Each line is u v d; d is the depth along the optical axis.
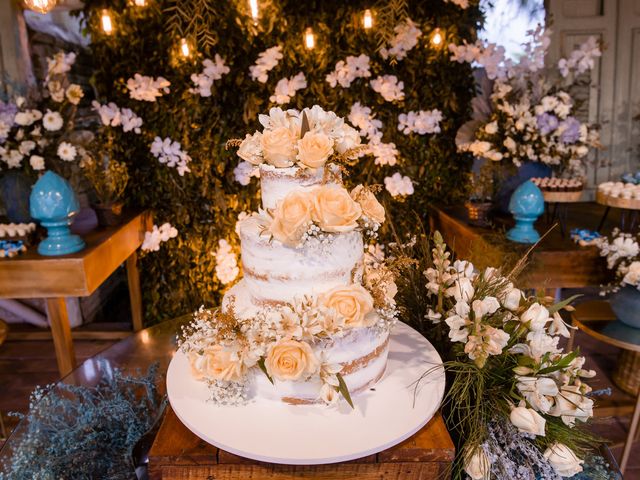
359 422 1.27
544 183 2.90
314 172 1.32
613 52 4.88
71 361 2.60
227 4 3.01
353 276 1.36
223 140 3.27
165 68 3.16
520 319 1.40
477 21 3.39
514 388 1.39
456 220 3.06
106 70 3.14
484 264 2.42
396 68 3.26
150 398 1.66
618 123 5.06
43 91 3.16
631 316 2.34
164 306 3.50
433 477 1.25
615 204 2.73
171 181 3.34
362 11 3.09
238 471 1.23
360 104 3.29
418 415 1.29
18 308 3.50
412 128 3.35
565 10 4.80
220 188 3.34
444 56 3.27
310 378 1.27
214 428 1.25
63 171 2.79
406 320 1.77
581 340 3.27
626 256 2.36
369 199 1.37
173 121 3.22
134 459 1.39
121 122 3.18
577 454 1.38
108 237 2.76
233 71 3.16
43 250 2.47
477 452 1.29
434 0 3.21
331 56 3.19
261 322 1.25
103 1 3.03
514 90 3.06
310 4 3.08
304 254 1.28
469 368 1.39
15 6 3.16
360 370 1.34
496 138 2.95
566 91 2.97
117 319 3.92
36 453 1.47
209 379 1.33
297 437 1.22
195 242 3.44
